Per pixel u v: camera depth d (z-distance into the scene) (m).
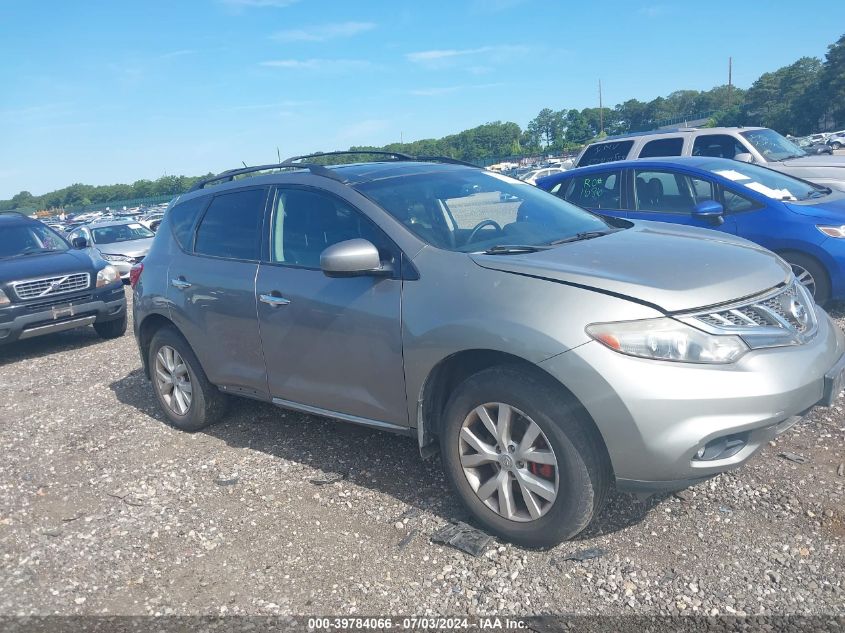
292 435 4.81
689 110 131.00
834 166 9.06
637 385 2.79
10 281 7.85
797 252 6.46
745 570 2.92
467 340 3.17
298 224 4.16
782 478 3.60
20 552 3.58
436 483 3.91
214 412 4.98
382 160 5.03
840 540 3.05
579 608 2.79
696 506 3.42
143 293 5.14
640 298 2.90
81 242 9.55
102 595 3.13
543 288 3.07
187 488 4.14
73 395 6.38
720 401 2.78
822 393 3.07
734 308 2.96
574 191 8.02
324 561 3.26
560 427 2.96
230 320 4.41
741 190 6.79
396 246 3.61
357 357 3.70
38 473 4.58
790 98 88.06
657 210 7.28
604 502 3.11
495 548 3.24
